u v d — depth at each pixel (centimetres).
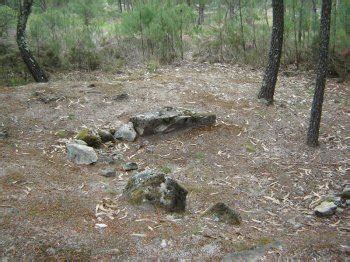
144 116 701
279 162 629
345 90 1000
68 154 611
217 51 1291
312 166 616
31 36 1286
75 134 691
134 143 679
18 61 1210
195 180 570
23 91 872
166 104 824
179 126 708
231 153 654
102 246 384
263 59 1205
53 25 1330
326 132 740
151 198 466
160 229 419
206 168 607
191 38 1369
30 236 389
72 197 480
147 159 631
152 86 930
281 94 941
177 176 578
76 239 391
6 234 390
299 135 724
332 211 488
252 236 422
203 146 672
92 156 602
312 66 1152
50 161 593
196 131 716
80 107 798
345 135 729
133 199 471
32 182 514
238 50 1273
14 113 754
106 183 539
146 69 1184
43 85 934
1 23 1251
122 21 1359
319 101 659
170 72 1134
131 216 443
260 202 519
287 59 1195
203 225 432
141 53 1304
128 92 883
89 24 1474
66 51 1278
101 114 773
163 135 700
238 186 557
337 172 597
